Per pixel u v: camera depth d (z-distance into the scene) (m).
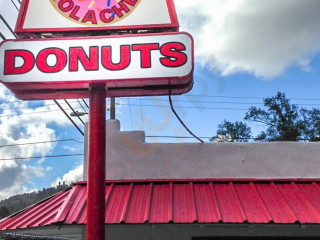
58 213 8.11
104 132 7.03
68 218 7.95
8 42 7.33
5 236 9.73
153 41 7.39
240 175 9.65
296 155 9.80
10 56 7.28
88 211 6.59
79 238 10.16
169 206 8.37
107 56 7.31
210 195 8.80
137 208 8.34
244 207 8.32
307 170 9.68
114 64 7.28
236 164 9.73
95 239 6.44
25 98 7.75
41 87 7.35
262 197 8.70
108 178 9.62
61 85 7.27
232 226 8.88
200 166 9.71
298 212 8.15
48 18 7.73
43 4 7.80
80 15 7.75
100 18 7.75
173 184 9.30
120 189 9.12
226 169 9.70
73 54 7.31
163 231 8.94
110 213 8.15
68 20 7.73
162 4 7.82
